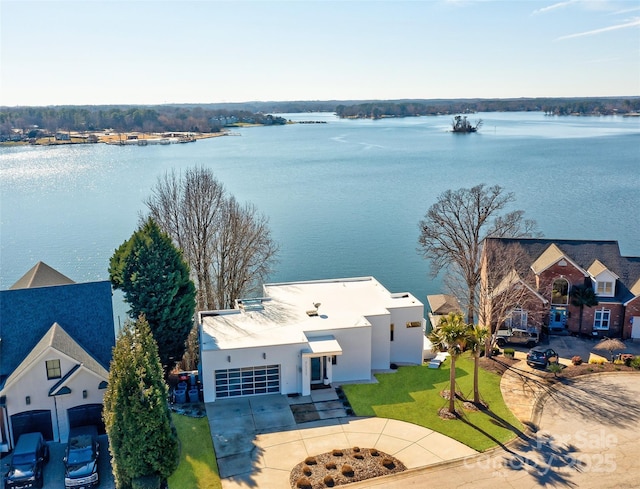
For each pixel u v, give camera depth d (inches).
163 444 1175.6
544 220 4311.0
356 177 6801.2
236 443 1357.0
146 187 6190.9
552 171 7037.4
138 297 1720.0
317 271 3324.3
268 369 1600.6
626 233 3937.0
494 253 2153.1
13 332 1519.4
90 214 4805.6
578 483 1181.1
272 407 1535.4
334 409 1523.1
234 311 1851.6
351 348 1697.8
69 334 1546.5
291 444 1348.4
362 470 1235.2
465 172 7037.4
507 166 7564.0
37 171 7864.2
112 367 1205.7
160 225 2388.0
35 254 3631.9
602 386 1643.7
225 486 1192.2
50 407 1396.4
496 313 2037.4
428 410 1513.3
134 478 1171.3
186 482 1210.0
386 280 3191.4
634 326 2031.3
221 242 2410.2
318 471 1235.2
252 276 2559.1
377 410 1517.0
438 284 3125.0
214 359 1551.4
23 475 1215.6
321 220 4530.0
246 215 2810.0
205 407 1540.4
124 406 1149.7
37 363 1374.3
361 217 4630.9
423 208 4943.4
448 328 1457.9
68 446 1296.8
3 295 1553.9
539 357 1779.0
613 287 2049.7
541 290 2069.4
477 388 1537.9
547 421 1443.2
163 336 1752.0
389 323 1777.8
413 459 1280.8
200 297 2383.1
